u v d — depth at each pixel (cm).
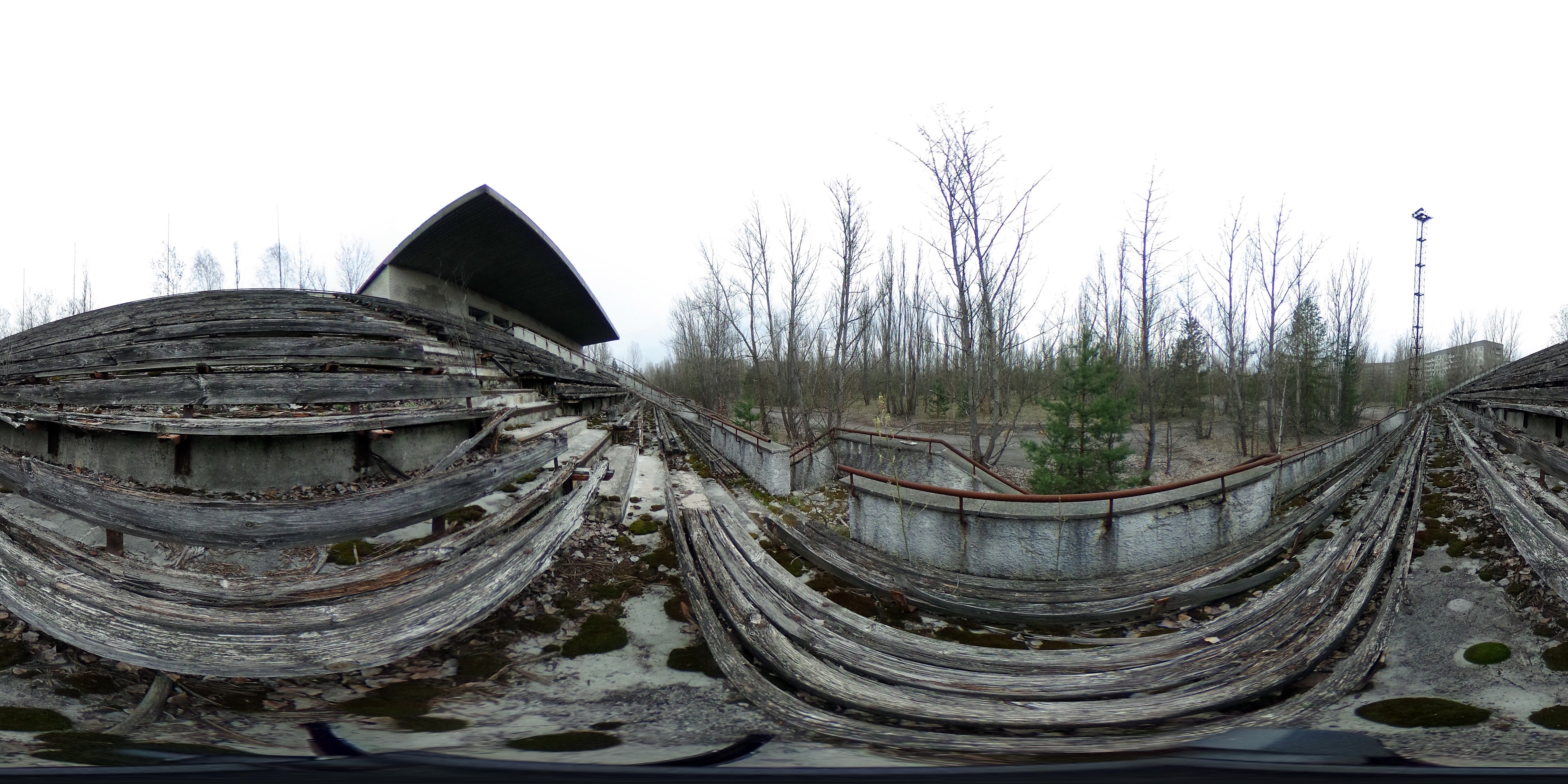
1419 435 1172
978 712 318
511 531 511
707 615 435
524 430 768
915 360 3244
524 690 353
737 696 348
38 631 347
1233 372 1969
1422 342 2866
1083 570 645
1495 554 499
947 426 2755
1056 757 257
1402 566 497
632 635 431
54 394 624
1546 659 353
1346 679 347
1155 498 655
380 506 445
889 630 453
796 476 1228
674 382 5453
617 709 330
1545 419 949
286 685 338
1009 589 590
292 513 414
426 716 312
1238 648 394
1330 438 2422
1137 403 2545
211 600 358
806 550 650
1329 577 489
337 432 549
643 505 763
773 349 2036
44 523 534
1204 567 612
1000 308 1623
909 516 714
